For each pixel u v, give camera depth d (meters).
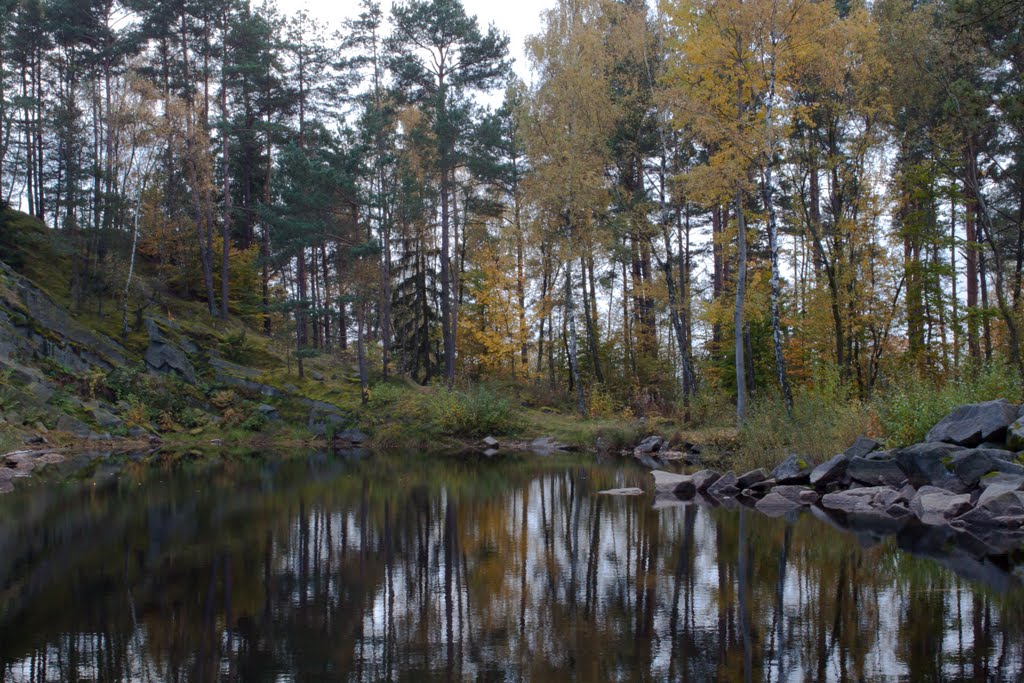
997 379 15.69
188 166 36.38
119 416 29.28
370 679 6.03
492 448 28.78
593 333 34.59
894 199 21.98
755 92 20.34
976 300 25.52
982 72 19.83
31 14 38.03
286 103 40.00
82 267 34.81
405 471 21.59
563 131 27.80
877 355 24.05
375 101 34.47
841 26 19.39
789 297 27.50
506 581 9.22
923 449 14.14
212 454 26.59
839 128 21.91
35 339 29.12
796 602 8.09
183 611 7.96
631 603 8.18
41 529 12.66
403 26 32.03
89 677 6.08
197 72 38.94
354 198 31.89
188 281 39.47
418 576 9.52
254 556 10.68
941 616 7.50
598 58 26.72
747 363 28.02
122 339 32.66
